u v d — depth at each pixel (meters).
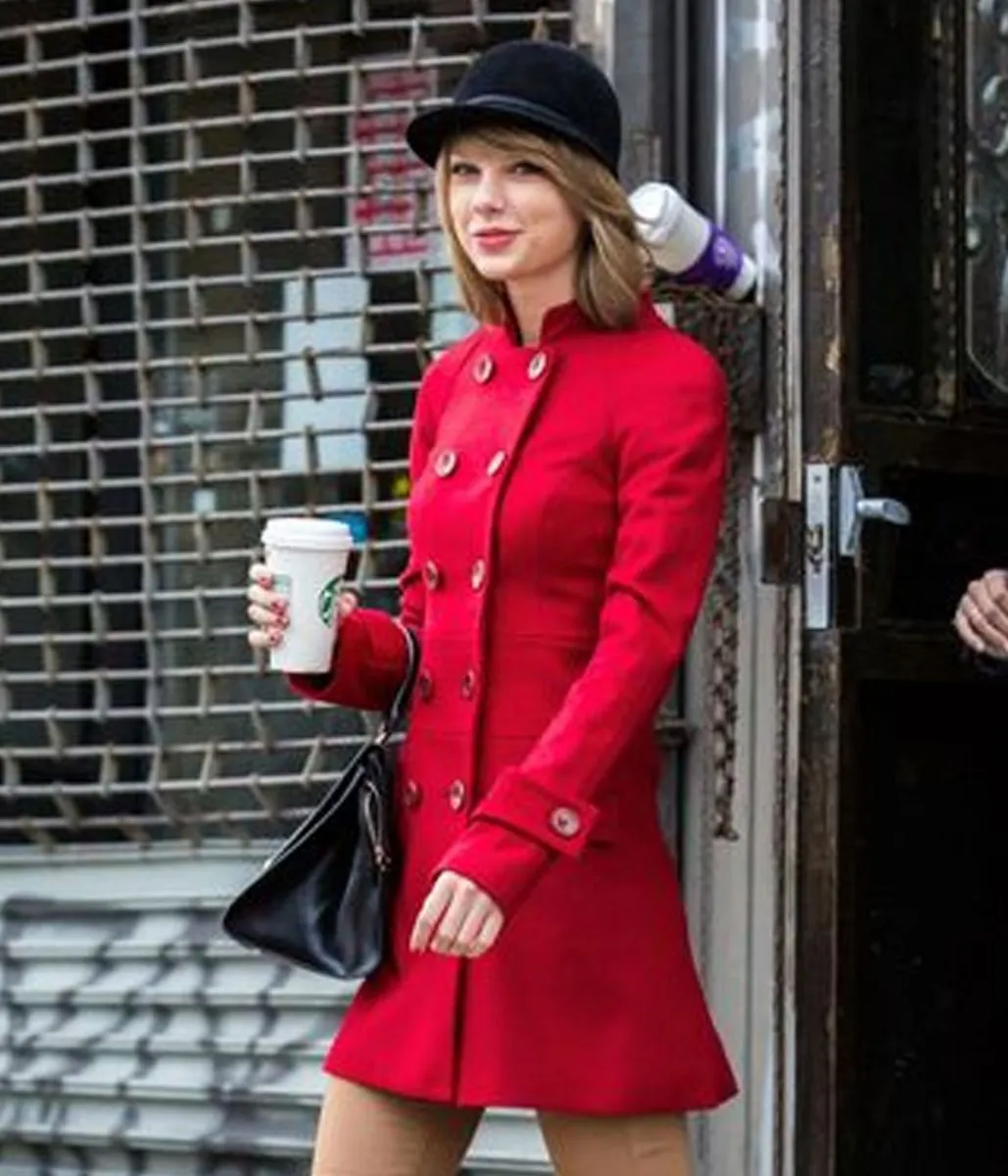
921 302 6.21
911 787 6.19
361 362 7.08
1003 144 6.47
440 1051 4.87
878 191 6.14
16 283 7.54
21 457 7.48
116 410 7.27
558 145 4.86
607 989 4.86
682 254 6.06
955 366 6.21
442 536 5.00
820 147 6.08
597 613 4.90
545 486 4.86
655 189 6.02
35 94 7.50
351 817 5.08
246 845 7.13
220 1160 6.95
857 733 6.04
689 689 6.46
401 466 6.96
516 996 4.84
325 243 7.13
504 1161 6.53
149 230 7.38
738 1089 5.59
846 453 6.05
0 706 7.34
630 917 4.89
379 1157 4.99
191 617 7.28
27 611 7.45
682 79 6.51
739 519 6.26
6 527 7.32
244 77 7.06
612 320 4.92
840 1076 5.98
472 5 6.94
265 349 7.21
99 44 7.44
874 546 6.09
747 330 6.23
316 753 6.98
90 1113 7.10
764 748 6.26
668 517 4.77
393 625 5.22
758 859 6.29
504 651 4.90
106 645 7.36
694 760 6.45
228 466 7.23
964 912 6.27
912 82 6.21
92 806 7.36
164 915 7.17
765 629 6.24
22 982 7.25
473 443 5.00
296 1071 6.91
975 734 6.31
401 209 7.01
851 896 6.02
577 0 6.61
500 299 5.07
